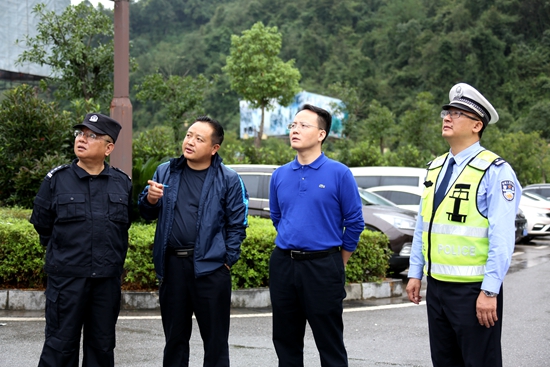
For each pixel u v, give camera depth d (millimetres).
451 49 82250
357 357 5086
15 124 9992
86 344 4031
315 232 4023
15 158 9930
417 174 13148
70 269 3891
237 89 29641
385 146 35812
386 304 7324
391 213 9391
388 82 88125
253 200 9836
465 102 3520
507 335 5930
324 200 4039
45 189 3984
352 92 33375
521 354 5258
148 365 4699
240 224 4238
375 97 84750
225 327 4191
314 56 100438
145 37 125562
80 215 3920
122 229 4078
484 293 3336
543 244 15898
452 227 3480
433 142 29500
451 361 3615
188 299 4168
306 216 4043
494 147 39125
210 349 4145
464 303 3438
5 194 10117
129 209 4141
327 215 4051
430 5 107250
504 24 88062
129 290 6785
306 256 4020
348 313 6785
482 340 3416
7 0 20031
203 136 4113
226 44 105812
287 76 29312
